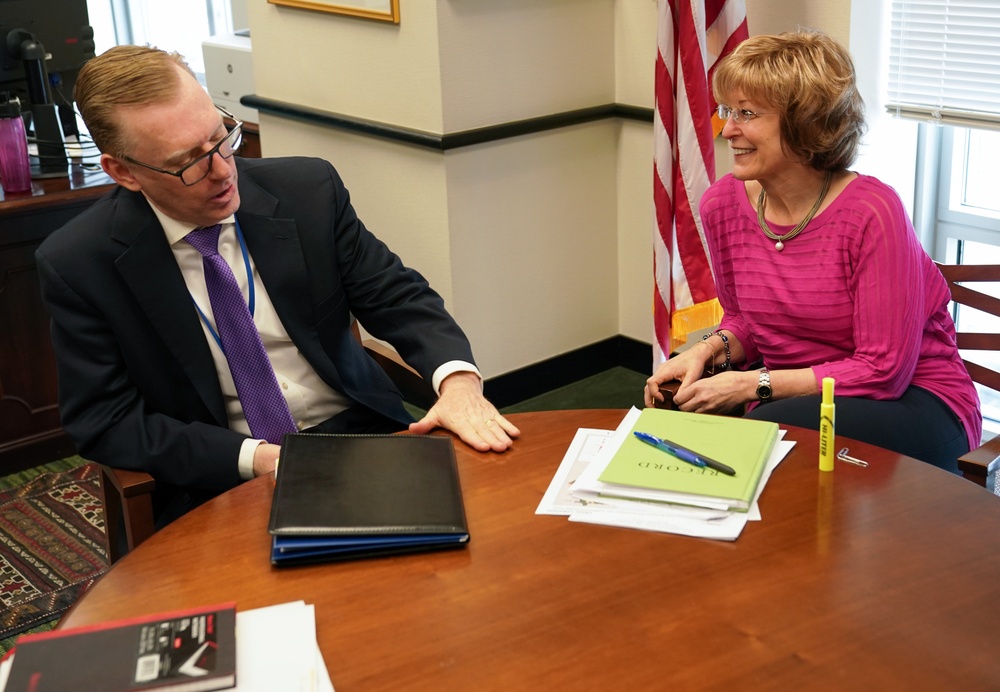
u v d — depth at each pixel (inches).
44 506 124.2
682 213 121.7
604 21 142.1
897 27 116.6
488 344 144.8
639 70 141.9
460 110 131.9
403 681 46.6
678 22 117.0
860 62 117.2
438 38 127.2
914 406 81.5
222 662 46.4
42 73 132.9
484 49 131.7
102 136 70.9
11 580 108.8
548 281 148.6
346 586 53.9
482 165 136.1
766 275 85.6
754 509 59.1
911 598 50.8
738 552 55.2
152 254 75.2
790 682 45.5
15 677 45.6
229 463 73.4
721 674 46.1
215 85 186.7
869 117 120.6
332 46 143.1
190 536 59.3
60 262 74.5
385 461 64.1
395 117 137.3
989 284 128.3
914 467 63.2
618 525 58.2
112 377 76.0
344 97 144.2
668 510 59.1
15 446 132.3
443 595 52.7
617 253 155.3
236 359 78.1
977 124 112.7
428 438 68.2
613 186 151.3
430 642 49.2
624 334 159.2
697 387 82.1
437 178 134.0
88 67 71.2
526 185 141.6
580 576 53.8
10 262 126.6
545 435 69.7
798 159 80.0
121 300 75.4
